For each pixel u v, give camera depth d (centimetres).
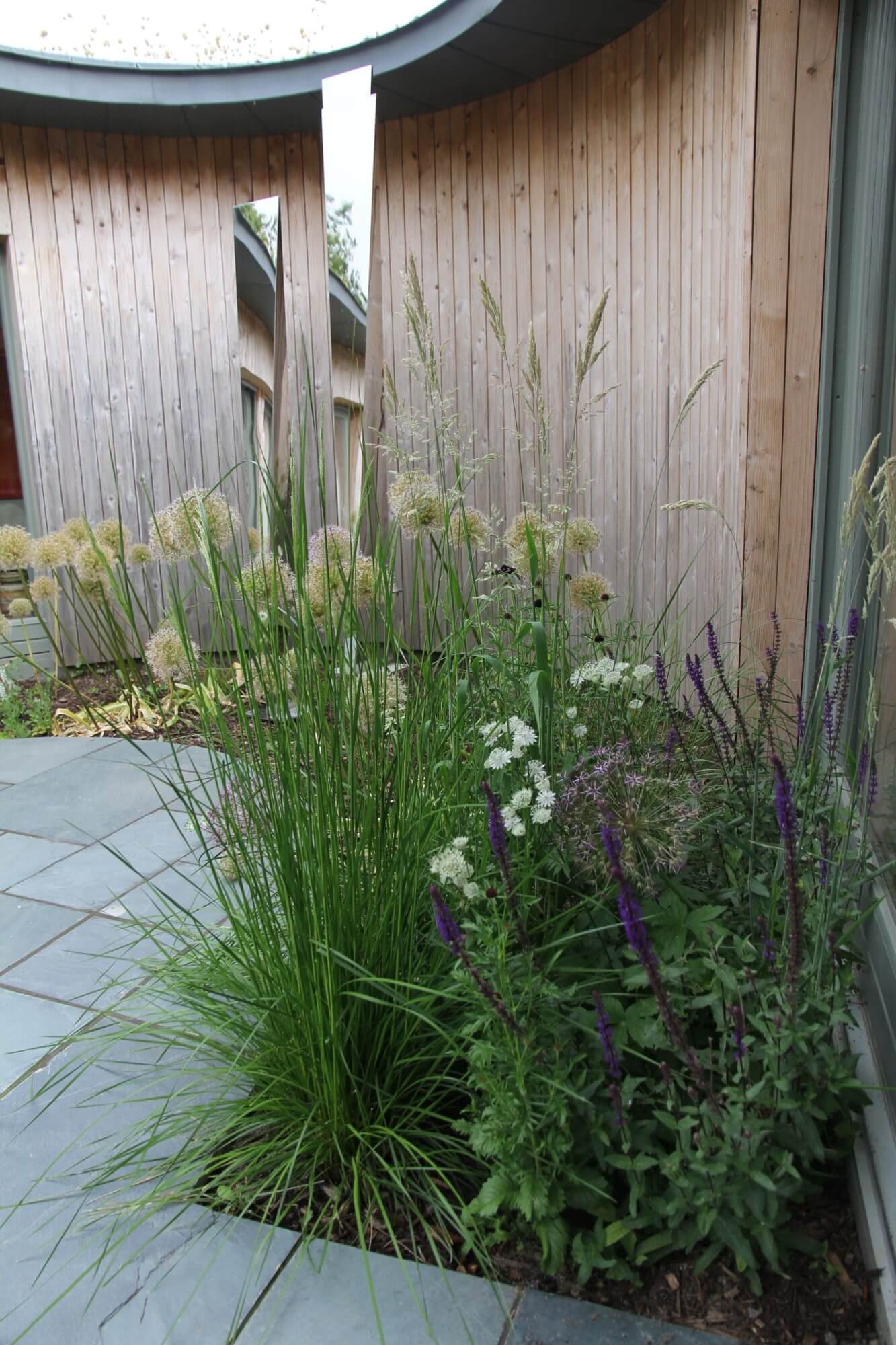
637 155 374
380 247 497
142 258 526
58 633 535
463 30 377
